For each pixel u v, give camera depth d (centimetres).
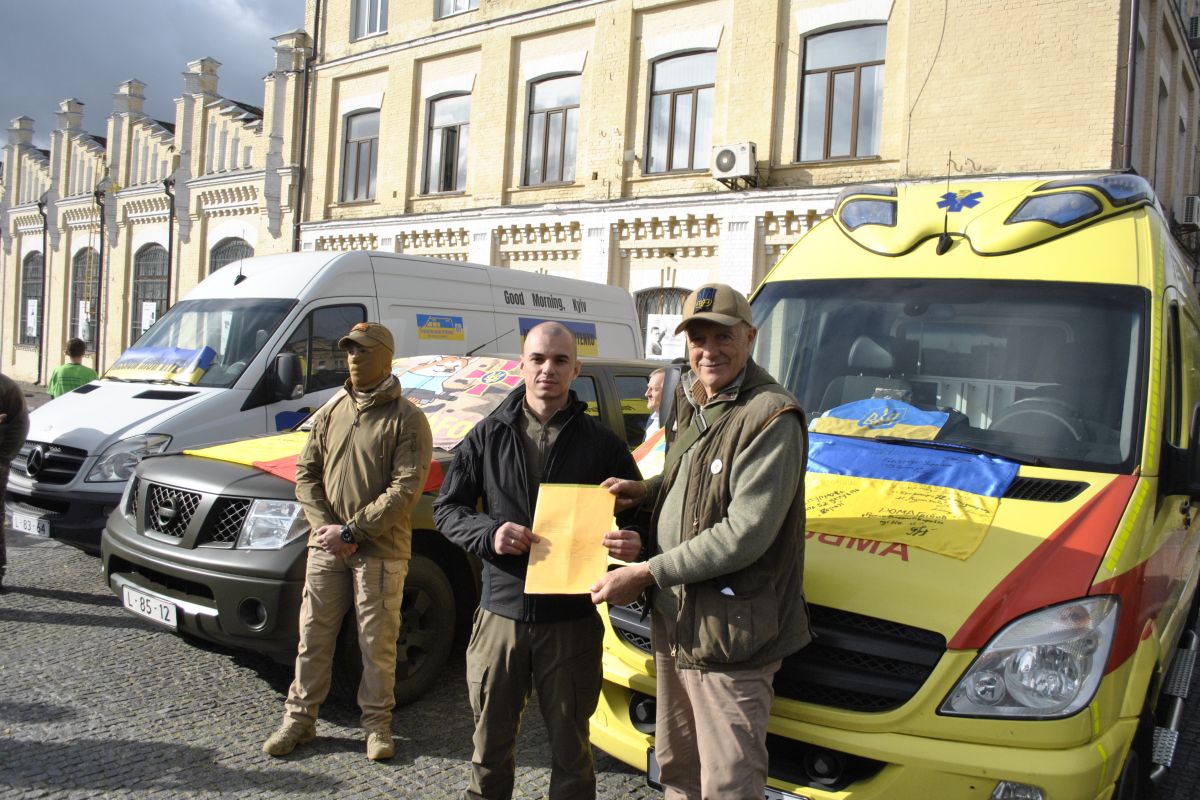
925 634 290
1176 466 347
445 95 1811
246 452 512
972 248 426
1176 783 439
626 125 1516
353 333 409
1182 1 1499
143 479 499
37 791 366
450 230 1762
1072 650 282
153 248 2450
